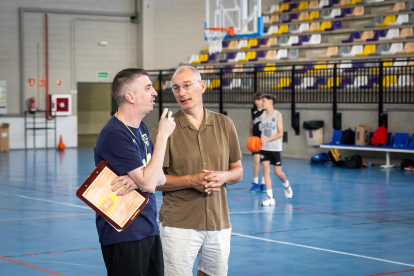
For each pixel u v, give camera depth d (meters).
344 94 16.55
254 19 15.60
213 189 3.21
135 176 2.83
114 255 2.92
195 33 23.17
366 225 7.04
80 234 6.59
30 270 5.03
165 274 3.40
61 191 10.17
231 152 3.53
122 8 21.81
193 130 3.39
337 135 15.00
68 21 20.70
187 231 3.32
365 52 18.11
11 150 19.48
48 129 20.39
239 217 7.61
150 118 21.36
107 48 21.56
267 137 8.50
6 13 19.53
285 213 7.91
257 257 5.46
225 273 3.47
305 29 21.03
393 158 14.09
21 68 19.78
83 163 15.17
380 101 14.12
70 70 20.83
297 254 5.57
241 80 18.84
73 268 5.09
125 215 2.84
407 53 16.72
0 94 19.23
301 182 11.28
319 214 7.83
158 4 22.25
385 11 19.59
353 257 5.43
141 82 2.91
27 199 9.26
